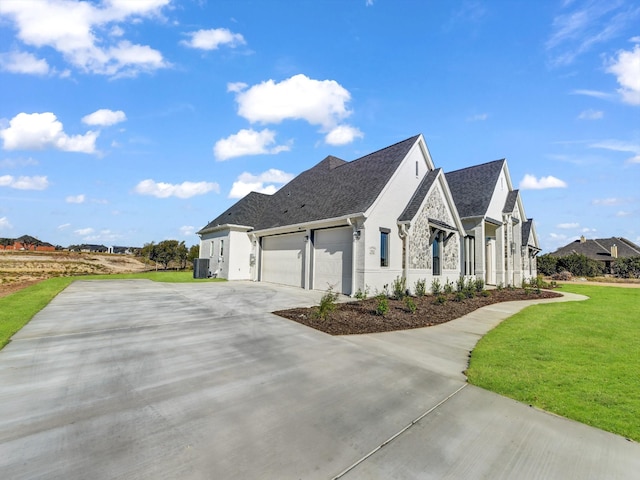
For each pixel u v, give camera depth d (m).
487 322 8.84
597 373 4.82
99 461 2.55
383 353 5.76
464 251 18.27
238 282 19.39
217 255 23.27
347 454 2.73
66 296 12.08
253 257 20.77
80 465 2.49
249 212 23.22
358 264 12.38
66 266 34.09
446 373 4.82
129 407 3.50
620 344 6.48
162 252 32.59
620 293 16.84
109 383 4.14
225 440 2.89
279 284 17.88
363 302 11.18
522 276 23.56
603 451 2.88
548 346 6.32
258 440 2.90
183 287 16.05
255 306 10.20
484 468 2.60
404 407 3.66
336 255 13.90
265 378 4.43
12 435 2.89
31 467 2.45
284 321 8.10
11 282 19.05
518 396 4.02
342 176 17.09
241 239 21.66
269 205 23.11
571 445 2.96
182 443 2.82
